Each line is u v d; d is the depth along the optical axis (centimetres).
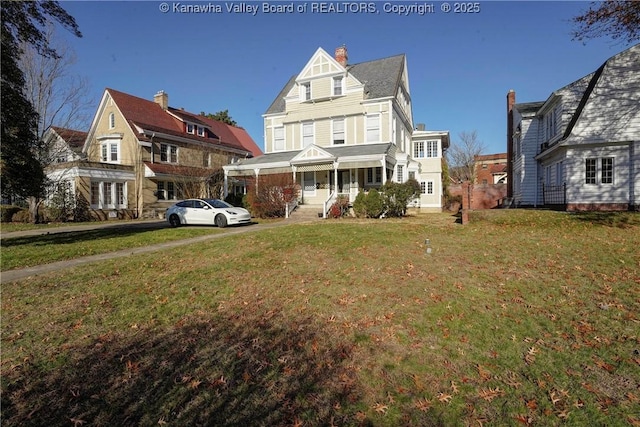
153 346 389
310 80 2389
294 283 589
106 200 2497
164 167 2761
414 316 439
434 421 261
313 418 267
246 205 2078
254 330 418
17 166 1008
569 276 578
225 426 262
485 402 279
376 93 2266
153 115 2955
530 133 2023
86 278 666
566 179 1555
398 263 685
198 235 1280
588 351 350
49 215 2195
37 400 299
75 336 418
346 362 341
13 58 988
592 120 1498
